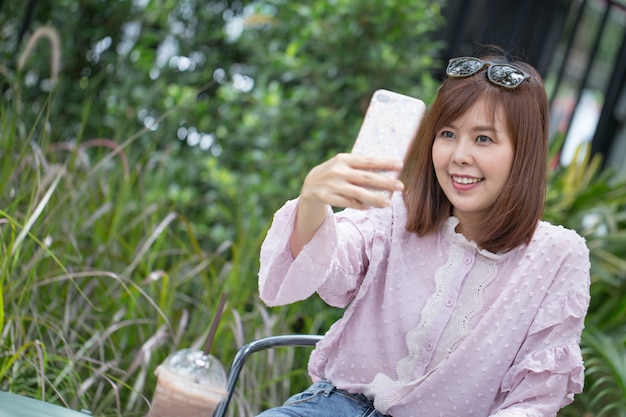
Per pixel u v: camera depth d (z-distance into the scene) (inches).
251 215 160.9
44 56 204.5
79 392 101.3
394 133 63.0
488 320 76.6
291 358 128.1
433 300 78.3
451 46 204.8
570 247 78.4
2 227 110.5
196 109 197.0
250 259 139.6
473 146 76.1
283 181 177.0
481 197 76.4
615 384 147.5
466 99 76.2
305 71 185.0
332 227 70.3
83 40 210.4
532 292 77.1
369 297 80.4
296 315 142.6
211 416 62.4
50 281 107.1
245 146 192.2
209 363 63.6
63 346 112.4
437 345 77.9
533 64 214.5
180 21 215.0
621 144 249.9
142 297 125.3
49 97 122.3
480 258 79.0
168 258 152.9
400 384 78.1
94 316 119.0
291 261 72.1
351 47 183.9
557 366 75.0
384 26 182.7
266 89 194.4
